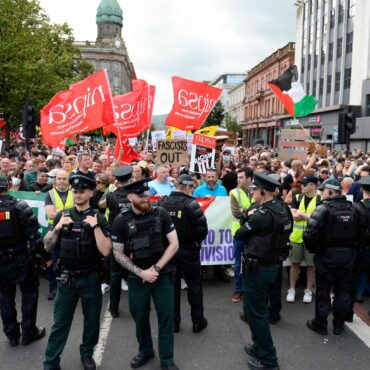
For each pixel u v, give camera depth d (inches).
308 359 172.9
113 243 156.6
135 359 165.6
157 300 158.2
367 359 173.8
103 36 4424.2
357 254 198.5
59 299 159.0
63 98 304.2
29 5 1061.1
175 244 158.9
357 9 1429.6
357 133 1348.4
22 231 176.9
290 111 443.2
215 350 179.3
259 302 162.1
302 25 1937.7
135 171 246.7
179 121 360.8
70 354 175.0
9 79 1019.9
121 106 333.1
